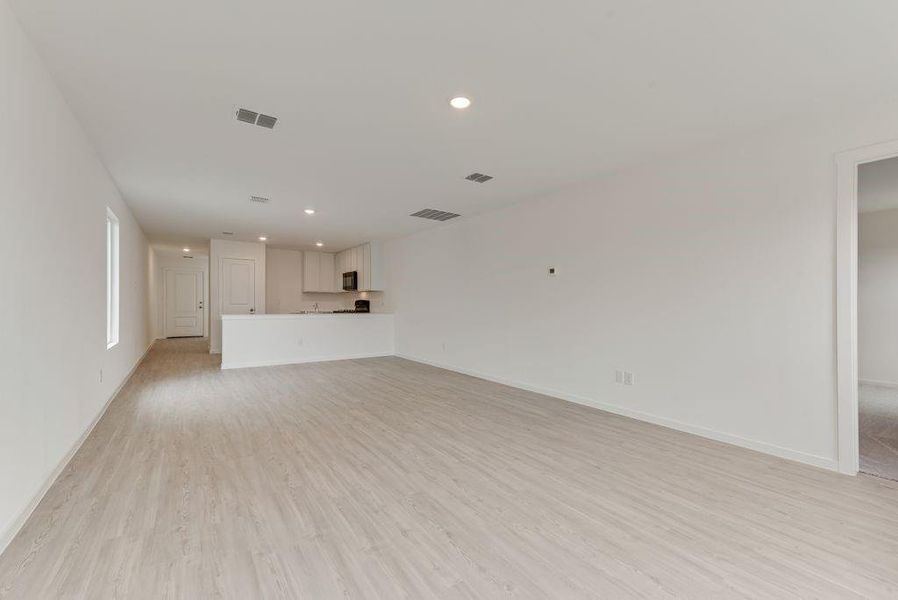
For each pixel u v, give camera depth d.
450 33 1.91
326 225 6.48
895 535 1.88
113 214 4.16
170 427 3.42
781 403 2.82
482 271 5.66
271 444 3.05
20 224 1.88
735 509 2.12
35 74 2.04
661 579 1.58
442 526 1.95
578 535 1.88
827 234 2.63
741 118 2.76
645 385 3.65
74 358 2.76
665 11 1.75
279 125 2.87
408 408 4.11
